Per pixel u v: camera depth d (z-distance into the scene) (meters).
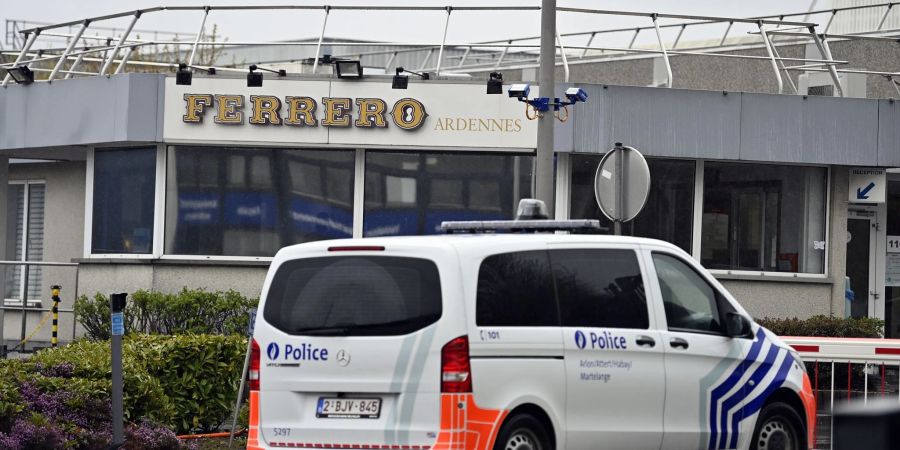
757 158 77.06
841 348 54.94
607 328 39.19
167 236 76.62
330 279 37.88
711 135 76.56
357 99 75.31
